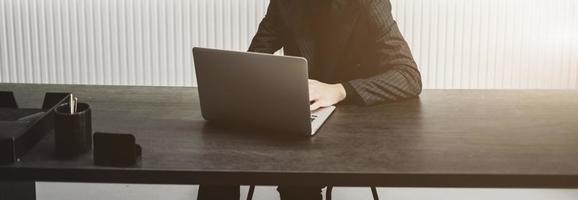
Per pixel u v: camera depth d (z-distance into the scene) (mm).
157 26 3594
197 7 3553
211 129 1779
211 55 1746
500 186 1438
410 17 3514
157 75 3658
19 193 1900
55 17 3607
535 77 3586
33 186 2057
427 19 3518
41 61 3666
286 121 1707
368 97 2020
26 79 3697
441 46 3549
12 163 1484
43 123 1671
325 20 2260
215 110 1822
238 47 3582
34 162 1494
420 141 1674
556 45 3533
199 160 1522
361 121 1857
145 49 3625
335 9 2205
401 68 2105
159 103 2076
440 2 3492
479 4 3490
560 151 1589
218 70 1752
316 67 2299
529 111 1982
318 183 1450
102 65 3662
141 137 1702
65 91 2221
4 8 3607
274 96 1690
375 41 2168
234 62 1713
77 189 3209
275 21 2424
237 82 1735
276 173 1447
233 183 1457
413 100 2115
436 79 3592
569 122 1856
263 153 1574
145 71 3656
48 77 3689
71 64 3664
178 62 3633
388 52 2131
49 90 2232
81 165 1479
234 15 3545
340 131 1759
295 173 1445
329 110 1938
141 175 1458
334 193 3180
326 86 2016
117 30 3611
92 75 3676
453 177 1438
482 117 1911
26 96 2137
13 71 3686
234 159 1530
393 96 2064
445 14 3510
